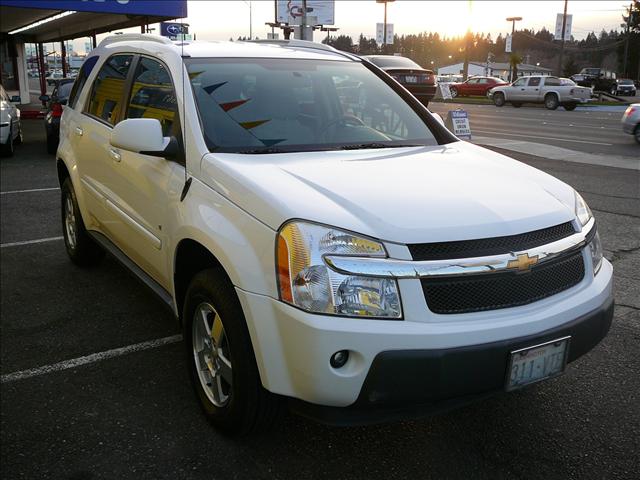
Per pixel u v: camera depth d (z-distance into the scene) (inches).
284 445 115.4
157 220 135.2
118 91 170.2
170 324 169.0
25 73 1147.9
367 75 166.1
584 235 112.0
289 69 153.4
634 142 592.7
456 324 94.5
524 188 116.8
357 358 92.2
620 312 176.2
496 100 1264.8
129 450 113.9
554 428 120.6
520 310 99.6
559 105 1171.9
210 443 116.0
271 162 119.3
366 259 93.4
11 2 545.6
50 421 123.1
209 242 108.7
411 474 107.5
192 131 127.2
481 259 96.3
